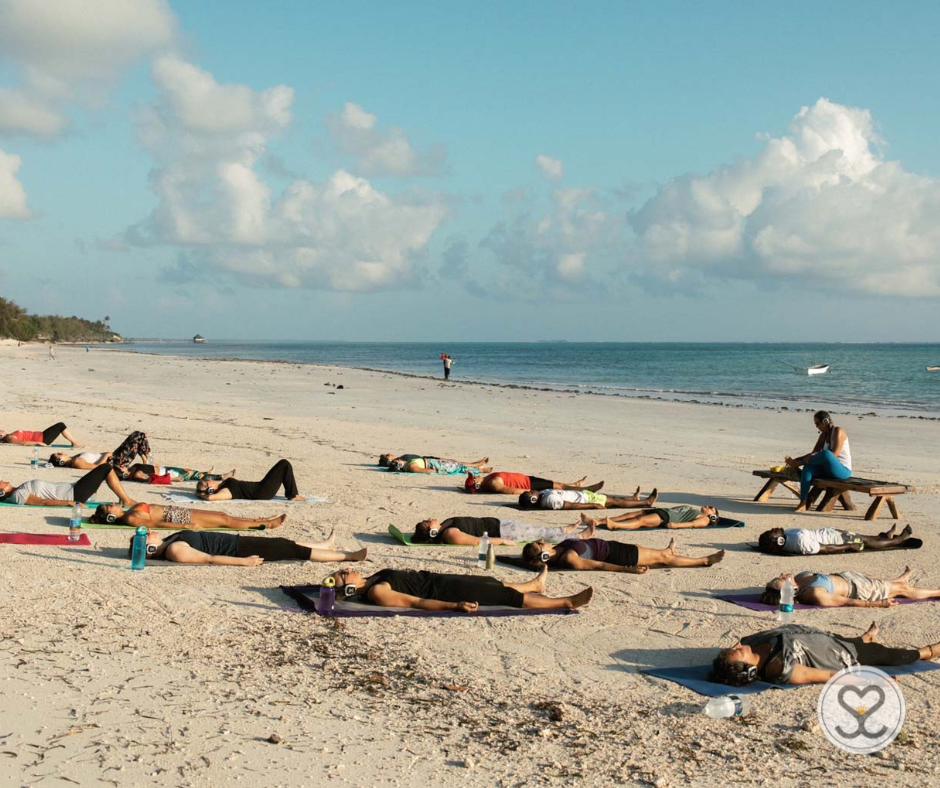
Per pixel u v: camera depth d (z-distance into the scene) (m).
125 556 9.52
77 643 6.66
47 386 37.69
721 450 21.39
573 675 6.43
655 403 36.03
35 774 4.60
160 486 14.33
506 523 10.88
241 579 8.78
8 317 172.75
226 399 33.38
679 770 4.91
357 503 13.36
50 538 9.90
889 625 7.77
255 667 6.34
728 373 74.25
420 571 8.23
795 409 34.97
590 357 130.50
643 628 7.60
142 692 5.77
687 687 6.18
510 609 8.05
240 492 13.20
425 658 6.68
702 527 12.34
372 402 33.66
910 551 10.92
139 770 4.69
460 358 122.25
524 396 38.88
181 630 7.10
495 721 5.55
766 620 7.84
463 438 22.45
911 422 29.62
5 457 16.75
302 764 4.84
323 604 7.71
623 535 11.74
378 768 4.83
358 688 6.02
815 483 13.68
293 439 21.06
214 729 5.25
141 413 26.02
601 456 19.70
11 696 5.59
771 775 4.88
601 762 4.99
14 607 7.46
